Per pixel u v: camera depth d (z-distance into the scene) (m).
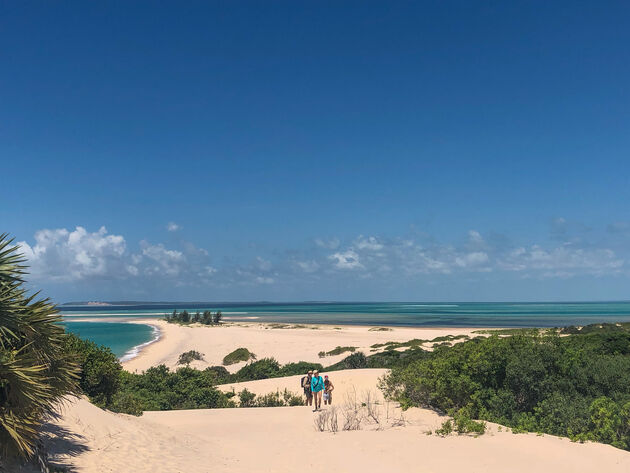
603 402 10.30
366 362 31.92
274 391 23.23
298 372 31.17
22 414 6.28
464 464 8.34
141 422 12.38
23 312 6.64
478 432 10.53
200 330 89.88
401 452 9.35
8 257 6.49
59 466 7.19
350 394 18.97
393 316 147.12
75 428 9.18
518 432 10.38
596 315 133.12
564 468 7.95
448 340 50.31
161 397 20.59
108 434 9.66
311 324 106.75
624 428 9.65
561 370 12.73
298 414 16.16
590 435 9.59
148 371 23.81
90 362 13.47
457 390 12.97
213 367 38.12
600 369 12.55
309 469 8.65
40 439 7.70
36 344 6.89
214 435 12.67
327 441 10.90
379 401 16.28
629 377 12.31
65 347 12.45
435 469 8.16
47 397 6.70
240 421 15.04
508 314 150.88
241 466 8.99
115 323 130.75
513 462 8.33
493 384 12.94
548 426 10.74
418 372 14.82
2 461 6.33
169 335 81.88
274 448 10.68
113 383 14.02
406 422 12.60
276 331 78.56
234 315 170.12
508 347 13.21
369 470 8.34
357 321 118.38
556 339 13.86
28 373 6.25
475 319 119.69
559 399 11.43
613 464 8.11
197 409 18.89
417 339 53.97
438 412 13.44
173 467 8.31
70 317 176.75
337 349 44.66
